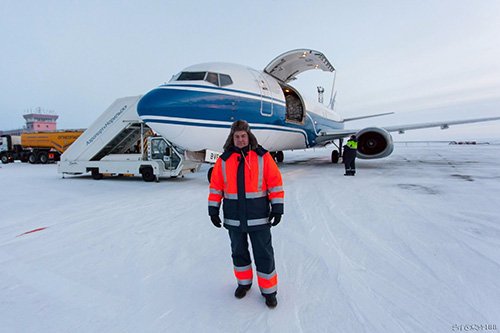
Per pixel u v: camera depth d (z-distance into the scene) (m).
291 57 10.64
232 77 8.03
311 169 12.52
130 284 2.56
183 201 6.21
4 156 25.53
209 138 7.59
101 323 2.00
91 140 11.08
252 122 8.39
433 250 3.07
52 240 3.83
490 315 1.96
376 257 2.93
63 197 7.34
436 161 15.07
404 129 11.95
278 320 1.98
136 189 8.41
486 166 11.89
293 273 2.65
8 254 3.35
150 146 10.11
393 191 6.43
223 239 3.67
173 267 2.89
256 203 2.14
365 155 10.93
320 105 14.98
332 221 4.24
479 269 2.62
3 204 6.53
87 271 2.85
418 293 2.25
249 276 2.31
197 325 1.95
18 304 2.27
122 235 3.95
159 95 7.20
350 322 1.93
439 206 4.94
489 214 4.39
